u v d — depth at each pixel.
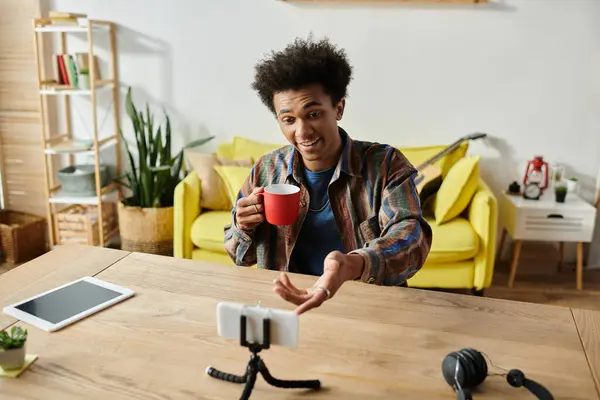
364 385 0.94
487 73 3.35
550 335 1.11
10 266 3.50
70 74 3.42
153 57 3.61
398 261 1.13
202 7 3.50
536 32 3.26
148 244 3.29
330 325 1.13
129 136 3.74
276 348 1.05
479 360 0.92
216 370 0.96
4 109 3.68
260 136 3.63
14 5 3.52
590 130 3.35
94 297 1.24
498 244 3.55
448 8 3.29
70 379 0.95
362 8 3.37
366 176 1.37
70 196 3.52
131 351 1.04
